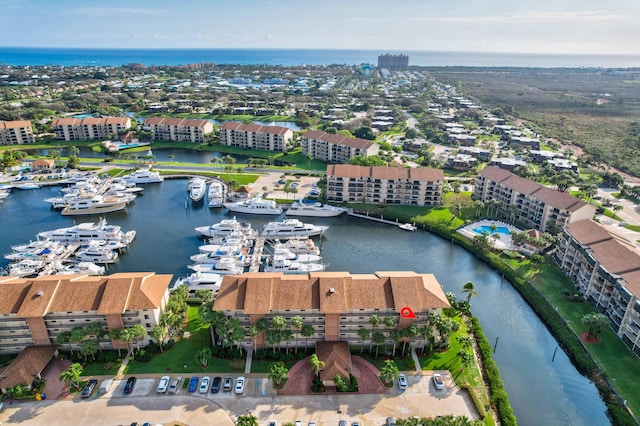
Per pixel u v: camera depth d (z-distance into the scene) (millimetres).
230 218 167250
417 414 76188
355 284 90750
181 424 72938
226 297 88812
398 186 177625
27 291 87562
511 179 171000
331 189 180625
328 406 77188
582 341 98438
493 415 77375
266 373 84625
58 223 161250
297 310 87562
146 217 168125
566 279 124312
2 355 87688
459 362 88875
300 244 139625
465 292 120688
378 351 90562
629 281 98625
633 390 84812
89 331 84625
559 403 83875
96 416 74188
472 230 156625
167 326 91500
